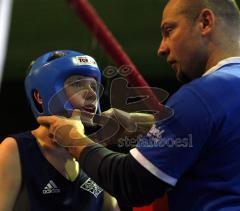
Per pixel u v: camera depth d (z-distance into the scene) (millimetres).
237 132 2648
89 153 2742
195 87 2676
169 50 2906
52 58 3039
